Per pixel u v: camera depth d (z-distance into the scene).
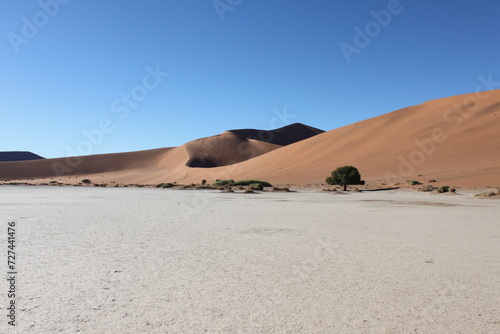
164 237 10.27
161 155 185.50
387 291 5.30
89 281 5.77
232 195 39.53
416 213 18.19
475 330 3.98
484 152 76.69
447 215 17.16
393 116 115.38
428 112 108.75
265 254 7.92
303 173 94.50
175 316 4.34
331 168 93.19
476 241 9.66
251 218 15.52
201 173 132.25
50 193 43.44
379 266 6.82
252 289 5.39
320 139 120.06
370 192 48.91
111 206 22.41
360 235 10.70
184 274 6.22
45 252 8.05
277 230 11.75
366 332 3.91
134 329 3.96
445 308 4.62
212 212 18.42
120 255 7.77
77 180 144.88
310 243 9.30
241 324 4.11
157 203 25.61
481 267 6.76
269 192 48.97
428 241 9.65
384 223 13.78
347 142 108.31
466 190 48.78
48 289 5.34
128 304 4.74
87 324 4.09
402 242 9.48
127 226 12.69
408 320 4.24
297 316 4.35
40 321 4.17
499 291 5.32
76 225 12.87
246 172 114.94
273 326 4.06
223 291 5.29
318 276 6.11
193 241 9.59
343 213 18.08
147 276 6.08
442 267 6.75
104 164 174.62
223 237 10.29
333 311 4.51
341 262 7.15
